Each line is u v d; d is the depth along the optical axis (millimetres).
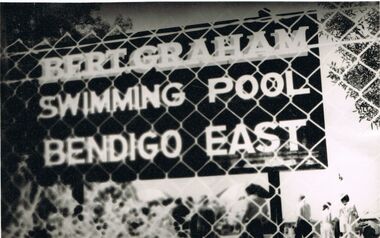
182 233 4113
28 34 4461
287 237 4008
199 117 4219
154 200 4176
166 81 4289
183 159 4191
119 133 4285
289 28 4211
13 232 4266
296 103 4133
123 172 4238
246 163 4121
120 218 4188
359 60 4113
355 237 3949
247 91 4195
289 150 4090
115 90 4332
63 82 4387
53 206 4266
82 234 4207
